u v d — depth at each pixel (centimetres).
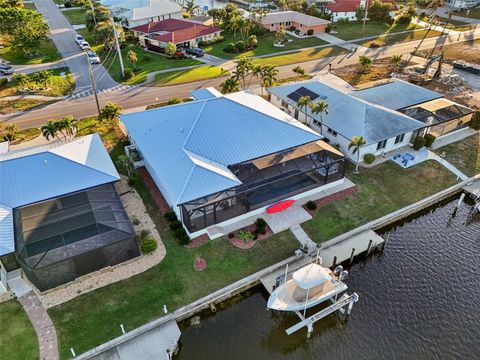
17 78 6284
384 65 7950
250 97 5050
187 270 3381
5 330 2878
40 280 3062
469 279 3550
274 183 4122
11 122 5569
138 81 7025
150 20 10075
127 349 2797
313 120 5403
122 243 3300
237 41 9319
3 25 7538
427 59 8325
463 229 4103
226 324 3112
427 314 3238
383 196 4312
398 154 5009
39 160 3881
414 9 11381
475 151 5128
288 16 10350
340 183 4453
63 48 8544
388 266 3656
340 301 3170
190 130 4166
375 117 4938
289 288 3178
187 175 3656
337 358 2933
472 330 3127
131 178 4300
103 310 3038
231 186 3628
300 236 3756
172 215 3850
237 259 3500
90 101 6262
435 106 5534
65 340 2827
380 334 3086
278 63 7962
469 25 11044
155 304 3102
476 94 6719
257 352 2941
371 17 11306
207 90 5812
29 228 3259
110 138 5212
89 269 3275
